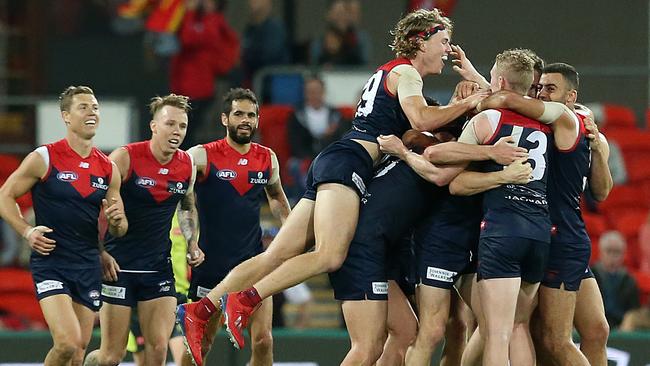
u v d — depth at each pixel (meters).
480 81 30.02
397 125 29.03
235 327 27.69
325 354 38.84
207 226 33.62
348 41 56.38
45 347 38.81
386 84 28.83
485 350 27.83
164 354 32.91
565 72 29.81
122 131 52.84
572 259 29.28
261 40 56.28
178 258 36.59
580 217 29.73
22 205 51.03
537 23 63.53
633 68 54.47
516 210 27.94
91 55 67.31
